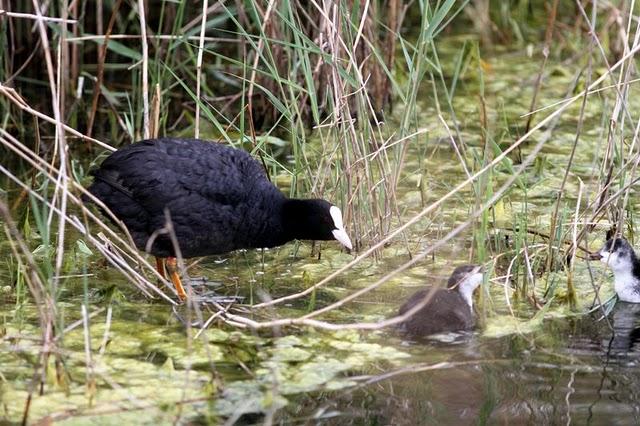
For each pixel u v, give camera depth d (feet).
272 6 39.83
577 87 55.11
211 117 37.01
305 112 49.90
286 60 49.06
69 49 52.60
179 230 32.73
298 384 27.89
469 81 57.98
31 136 49.44
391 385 27.89
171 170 32.73
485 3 64.18
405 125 37.17
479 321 32.45
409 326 31.63
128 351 29.86
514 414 26.11
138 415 25.99
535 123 51.62
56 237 38.58
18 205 41.78
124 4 57.82
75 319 32.01
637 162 36.17
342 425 25.58
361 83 36.86
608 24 57.31
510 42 64.75
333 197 38.40
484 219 32.89
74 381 27.81
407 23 64.54
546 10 68.59
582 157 47.39
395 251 38.40
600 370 28.84
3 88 31.24
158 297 34.04
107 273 35.88
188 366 27.30
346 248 37.86
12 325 31.17
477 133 50.14
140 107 44.50
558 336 31.37
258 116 51.75
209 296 34.27
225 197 33.09
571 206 41.52
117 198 32.91
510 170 36.73
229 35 57.88
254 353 29.86
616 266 33.99
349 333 31.40
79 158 47.32
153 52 53.88
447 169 45.88
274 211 34.35
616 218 38.47
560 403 26.68
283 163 46.78
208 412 26.22
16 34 53.93
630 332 31.76
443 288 33.47
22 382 27.66
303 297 34.30
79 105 51.29
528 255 36.40
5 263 36.27
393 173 37.93
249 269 36.96
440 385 27.89
